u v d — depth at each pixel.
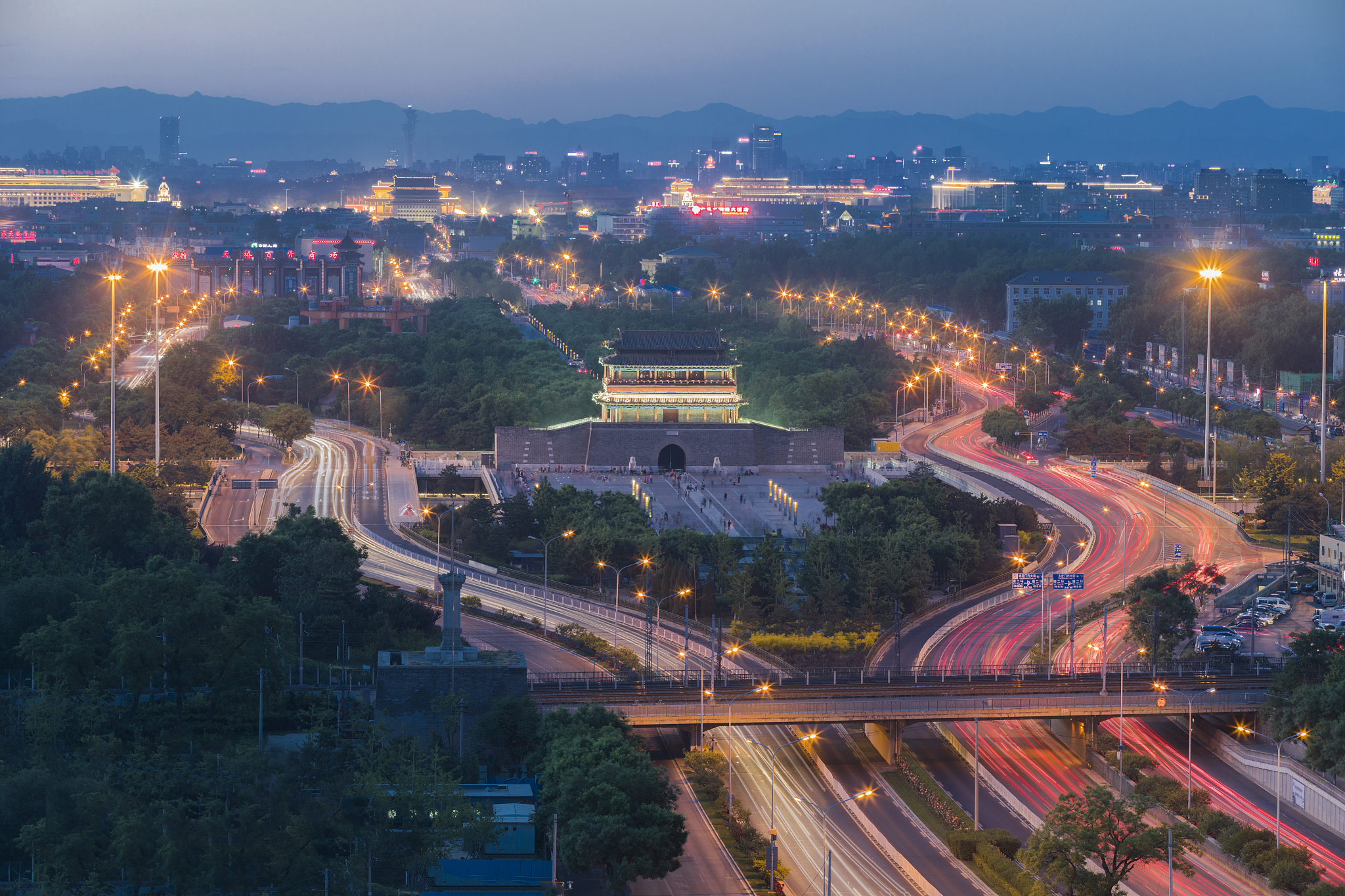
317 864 184.00
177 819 182.25
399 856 193.12
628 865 194.12
